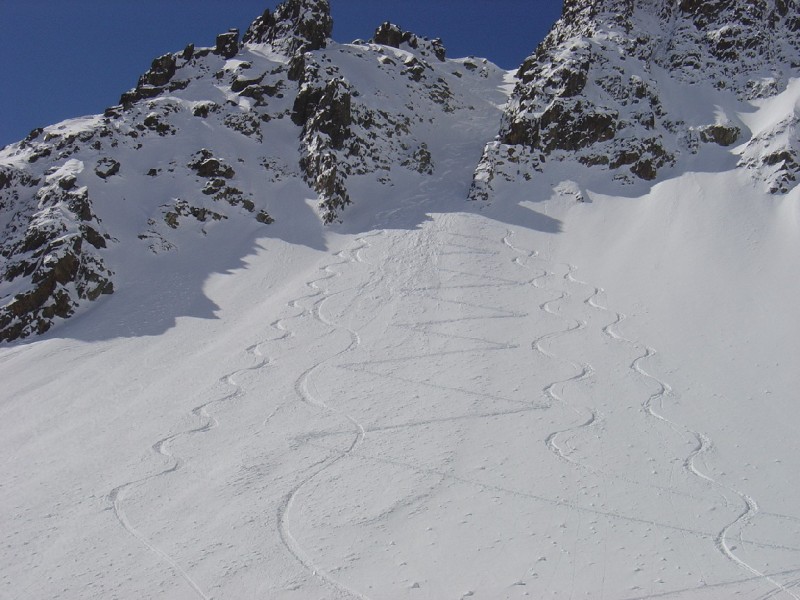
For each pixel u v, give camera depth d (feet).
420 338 87.30
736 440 65.00
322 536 50.49
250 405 73.20
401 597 43.34
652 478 58.34
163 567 47.73
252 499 55.93
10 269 102.37
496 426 67.31
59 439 68.80
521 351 83.92
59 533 52.80
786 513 53.16
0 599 45.29
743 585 44.06
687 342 85.81
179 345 88.69
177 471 61.36
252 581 45.68
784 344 83.61
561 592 43.29
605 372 78.89
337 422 68.69
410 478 58.29
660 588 43.68
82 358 86.63
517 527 50.98
